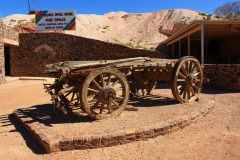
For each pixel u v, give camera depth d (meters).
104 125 4.75
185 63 6.70
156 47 25.17
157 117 5.29
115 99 5.60
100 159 3.61
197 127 5.00
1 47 14.37
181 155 3.71
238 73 9.23
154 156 3.68
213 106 6.62
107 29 50.75
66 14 18.59
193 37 19.11
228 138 4.35
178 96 6.59
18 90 11.38
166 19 47.28
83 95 4.86
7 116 6.38
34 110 6.48
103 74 5.32
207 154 3.72
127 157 3.66
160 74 7.21
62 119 5.37
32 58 17.95
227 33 16.75
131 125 4.68
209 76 10.20
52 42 17.75
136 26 50.03
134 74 7.48
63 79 5.09
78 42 17.61
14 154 3.91
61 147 3.89
